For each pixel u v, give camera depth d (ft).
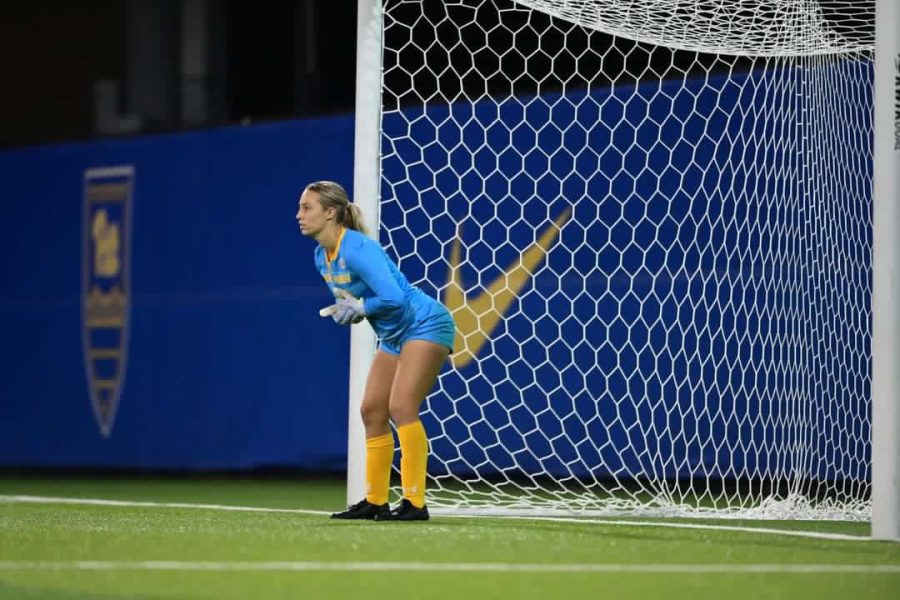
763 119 100.68
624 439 109.91
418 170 115.24
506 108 112.98
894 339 65.82
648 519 80.84
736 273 103.04
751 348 97.91
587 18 91.76
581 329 111.65
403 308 68.90
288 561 52.75
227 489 115.44
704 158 104.88
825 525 77.30
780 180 99.04
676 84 106.63
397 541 60.85
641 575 49.83
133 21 175.94
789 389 98.99
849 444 94.43
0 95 197.88
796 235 96.07
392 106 147.13
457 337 115.03
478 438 115.55
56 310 146.92
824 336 95.09
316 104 168.66
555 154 111.86
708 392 104.88
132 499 102.17
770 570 52.01
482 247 114.32
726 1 87.51
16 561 52.42
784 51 91.91
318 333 127.54
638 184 108.58
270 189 131.23
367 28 80.33
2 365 151.12
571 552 57.57
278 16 177.47
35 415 148.25
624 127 109.09
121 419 141.08
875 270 66.23
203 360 135.33
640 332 109.19
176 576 48.03
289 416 129.18
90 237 144.56
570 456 112.47
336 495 107.14
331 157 126.93
